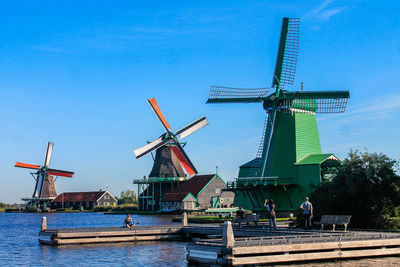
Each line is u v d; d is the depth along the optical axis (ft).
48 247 110.11
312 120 184.24
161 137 315.37
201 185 328.70
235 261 72.54
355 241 82.17
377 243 83.97
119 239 117.70
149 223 203.00
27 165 455.63
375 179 113.60
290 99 178.60
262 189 185.26
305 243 78.33
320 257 78.95
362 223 114.93
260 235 97.76
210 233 115.75
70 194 506.48
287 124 181.68
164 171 342.23
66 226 210.59
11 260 92.12
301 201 175.83
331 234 89.56
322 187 121.49
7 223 246.06
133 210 378.73
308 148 181.27
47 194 467.11
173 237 123.65
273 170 180.96
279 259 75.36
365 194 113.80
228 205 336.49
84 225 215.92
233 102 185.98
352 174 114.73
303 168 175.94
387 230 102.63
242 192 196.03
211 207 326.85
